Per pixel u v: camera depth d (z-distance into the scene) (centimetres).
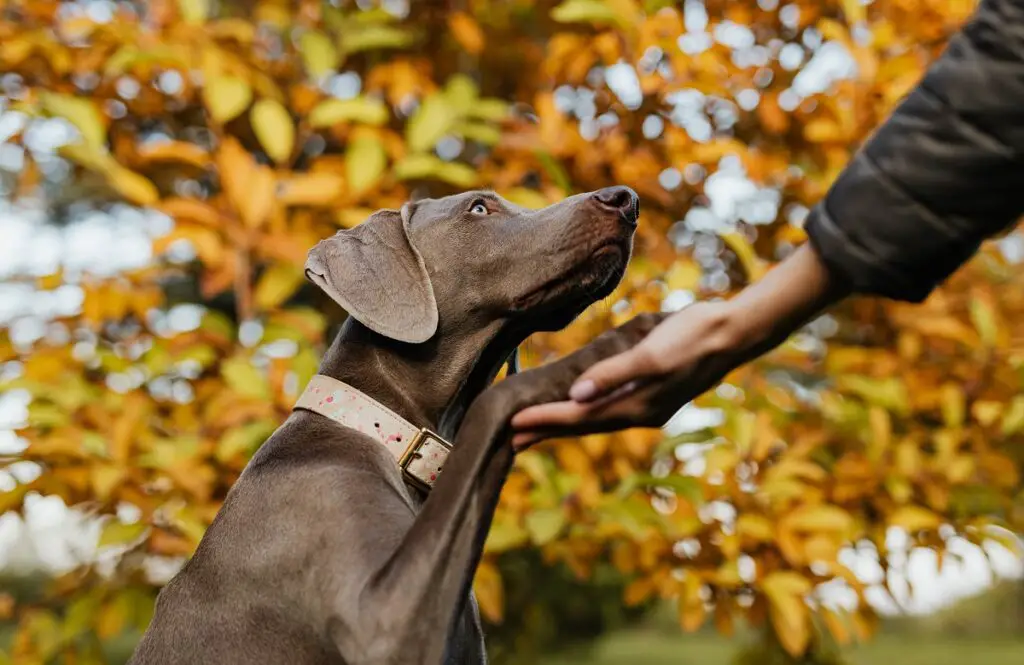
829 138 386
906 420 402
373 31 403
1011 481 379
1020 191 141
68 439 337
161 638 236
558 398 185
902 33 412
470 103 385
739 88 412
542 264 262
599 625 751
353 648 198
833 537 359
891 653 1881
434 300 259
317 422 249
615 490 375
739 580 351
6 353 375
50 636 364
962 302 413
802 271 159
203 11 391
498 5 444
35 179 466
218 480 357
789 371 441
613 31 396
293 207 401
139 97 426
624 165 394
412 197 394
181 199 362
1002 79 137
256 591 225
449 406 271
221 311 597
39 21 412
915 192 145
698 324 162
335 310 466
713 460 354
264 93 403
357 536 213
